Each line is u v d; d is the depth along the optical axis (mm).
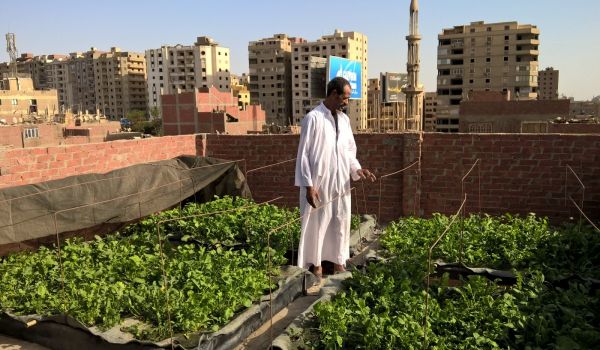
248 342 5824
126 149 10812
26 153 8719
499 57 83188
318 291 7180
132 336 5395
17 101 77250
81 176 9000
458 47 85875
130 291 6039
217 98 60375
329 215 7055
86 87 145125
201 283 6152
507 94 49375
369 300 5777
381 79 54438
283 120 103438
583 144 9914
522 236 7855
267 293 6512
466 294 5742
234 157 12719
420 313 5172
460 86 86562
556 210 10297
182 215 9773
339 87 6617
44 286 6266
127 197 9133
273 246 8211
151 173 10070
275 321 6367
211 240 8633
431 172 11070
